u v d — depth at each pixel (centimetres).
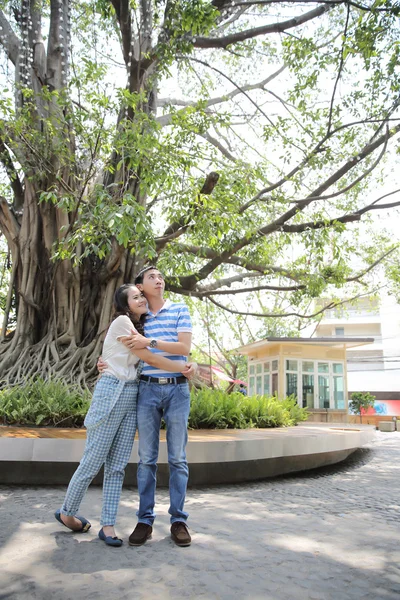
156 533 335
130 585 239
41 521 356
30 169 937
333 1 894
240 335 2588
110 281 1014
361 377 3631
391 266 1588
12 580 242
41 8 1092
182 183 846
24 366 929
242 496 497
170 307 350
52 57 1056
